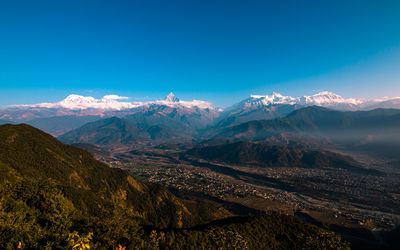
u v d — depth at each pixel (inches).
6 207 2657.5
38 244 2118.6
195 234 3809.1
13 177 4266.7
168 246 3361.2
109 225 2864.2
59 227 2613.2
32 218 2664.9
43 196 3272.6
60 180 5605.3
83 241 1643.7
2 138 6151.6
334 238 3796.8
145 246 3016.7
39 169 5526.6
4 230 2007.9
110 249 2679.6
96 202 4822.8
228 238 3634.4
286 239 4709.6
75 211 3814.0
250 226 4680.1
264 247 4205.2
